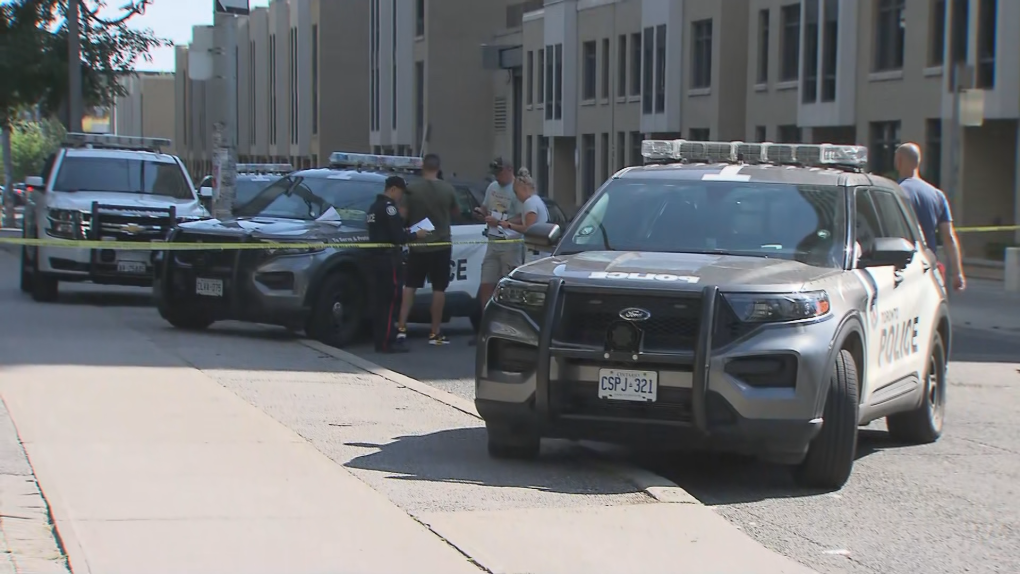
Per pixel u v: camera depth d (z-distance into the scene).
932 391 13.42
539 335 10.35
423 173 20.14
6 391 13.41
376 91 89.50
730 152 13.08
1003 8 39.12
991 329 24.64
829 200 11.88
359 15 96.31
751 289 10.19
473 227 22.25
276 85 110.25
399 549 8.33
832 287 10.66
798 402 10.05
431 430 12.55
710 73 57.81
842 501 10.46
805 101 50.28
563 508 9.55
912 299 12.58
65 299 26.27
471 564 8.07
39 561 7.80
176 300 19.53
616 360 10.13
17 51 53.28
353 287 19.72
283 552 8.16
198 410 12.81
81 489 9.47
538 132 74.94
